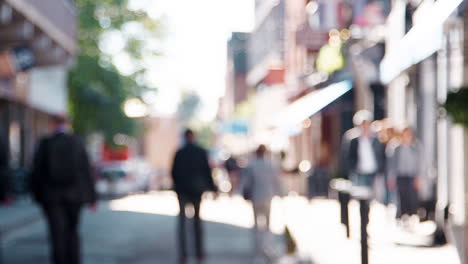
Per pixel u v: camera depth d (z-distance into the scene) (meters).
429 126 19.92
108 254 13.02
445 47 16.56
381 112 25.77
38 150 9.78
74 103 46.44
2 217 19.53
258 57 62.00
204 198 34.94
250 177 12.20
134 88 46.00
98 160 48.12
